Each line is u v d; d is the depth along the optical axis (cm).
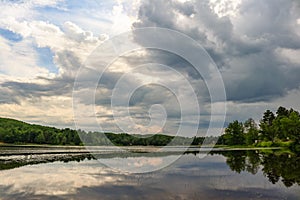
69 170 2756
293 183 2214
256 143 8850
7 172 2650
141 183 2108
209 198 1753
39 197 1748
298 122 6906
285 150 6750
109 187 1986
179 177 2334
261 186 2092
